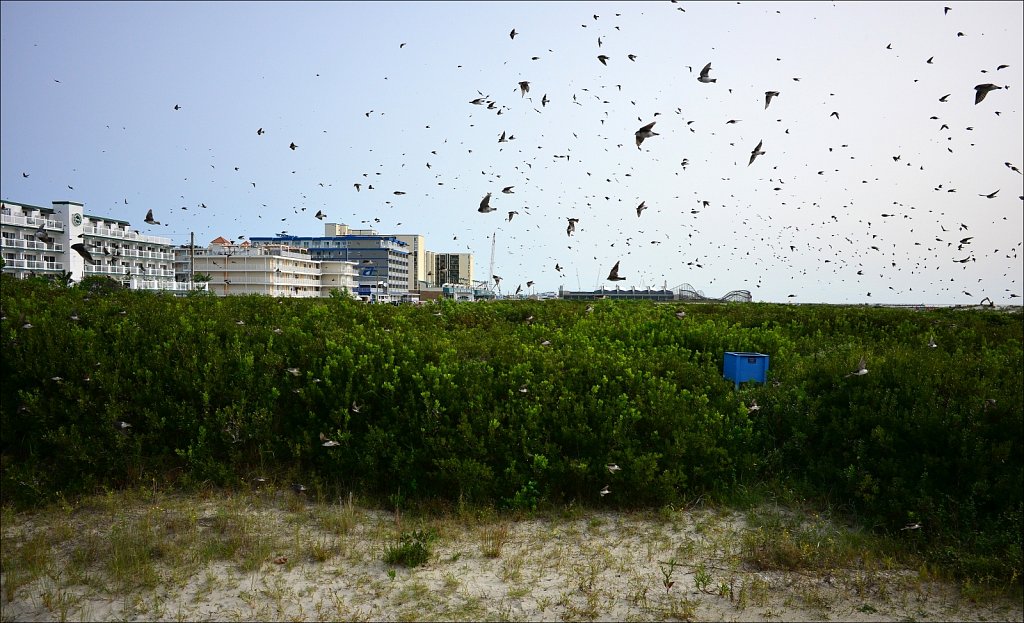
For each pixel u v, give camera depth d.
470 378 7.43
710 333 10.89
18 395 7.07
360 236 113.38
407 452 6.82
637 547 5.62
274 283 87.31
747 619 4.41
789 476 6.90
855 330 14.09
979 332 13.16
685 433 6.89
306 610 4.44
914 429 6.45
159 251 73.50
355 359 7.70
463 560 5.30
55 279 11.66
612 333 10.99
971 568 5.08
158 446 7.03
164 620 4.30
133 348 7.67
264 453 7.07
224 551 5.29
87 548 5.38
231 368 7.55
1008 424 6.15
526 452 6.64
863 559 5.37
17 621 4.27
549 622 4.33
